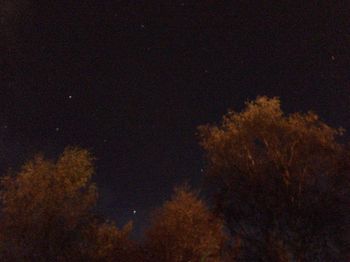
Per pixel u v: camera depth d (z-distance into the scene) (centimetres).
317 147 1481
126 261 1723
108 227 1723
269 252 1437
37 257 1598
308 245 1413
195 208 1819
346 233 1409
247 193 1502
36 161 1672
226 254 1608
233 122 1588
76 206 1672
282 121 1545
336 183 1447
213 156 1577
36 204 1634
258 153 1547
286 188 1459
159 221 1830
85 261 1645
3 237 1602
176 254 1781
